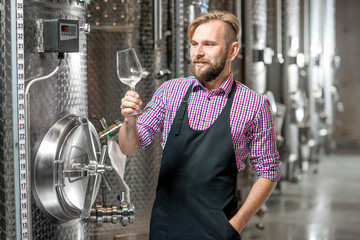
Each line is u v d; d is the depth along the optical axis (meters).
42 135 2.81
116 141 3.61
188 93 2.37
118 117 3.91
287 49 6.55
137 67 2.38
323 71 9.52
